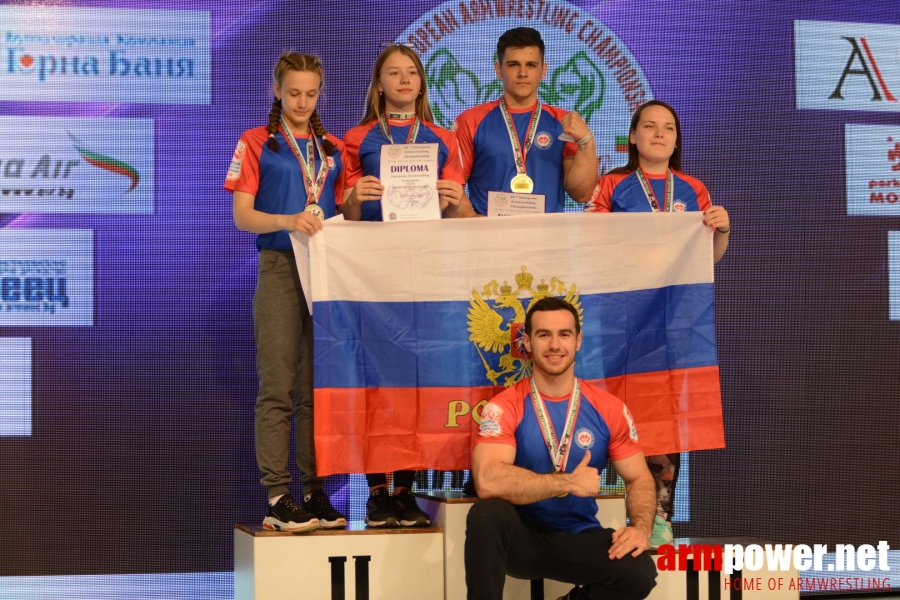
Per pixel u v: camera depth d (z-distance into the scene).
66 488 4.45
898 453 4.75
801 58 4.77
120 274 4.50
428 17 4.67
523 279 3.53
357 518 4.54
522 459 3.23
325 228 3.42
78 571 4.44
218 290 4.54
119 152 4.52
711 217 3.59
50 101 4.49
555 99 4.70
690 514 4.68
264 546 3.23
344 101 4.63
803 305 4.75
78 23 4.51
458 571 3.33
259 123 4.57
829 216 4.76
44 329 4.46
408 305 3.47
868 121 4.79
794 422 4.73
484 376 3.49
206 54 4.56
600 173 4.72
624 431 3.26
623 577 3.04
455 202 3.52
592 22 4.72
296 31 4.62
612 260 3.56
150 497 4.48
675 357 3.58
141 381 4.50
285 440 3.50
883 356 4.76
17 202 4.46
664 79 4.74
